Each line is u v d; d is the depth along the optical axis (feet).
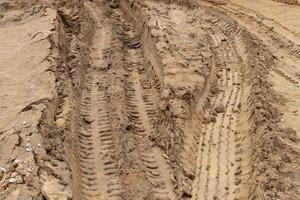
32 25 70.03
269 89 61.05
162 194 42.78
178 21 83.41
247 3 98.63
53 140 42.96
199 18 89.30
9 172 36.68
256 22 85.81
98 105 57.52
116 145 48.75
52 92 50.26
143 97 61.05
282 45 75.97
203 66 63.72
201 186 44.80
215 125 55.42
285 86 63.26
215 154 49.75
